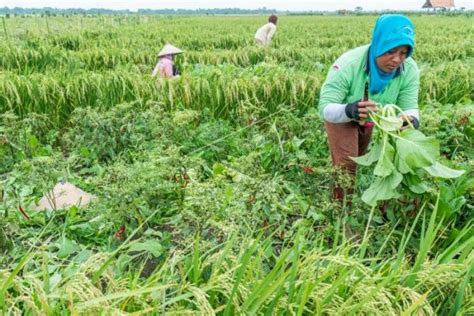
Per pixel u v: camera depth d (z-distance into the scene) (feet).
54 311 6.81
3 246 10.63
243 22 134.41
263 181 11.45
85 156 17.12
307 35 73.92
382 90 11.80
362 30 90.58
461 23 119.14
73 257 11.09
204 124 19.06
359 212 11.90
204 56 41.29
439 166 10.61
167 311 7.51
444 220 11.31
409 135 10.49
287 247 10.21
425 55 43.75
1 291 6.71
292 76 23.50
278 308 7.51
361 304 7.09
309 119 18.76
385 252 11.02
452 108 20.02
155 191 11.43
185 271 8.44
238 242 9.69
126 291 7.25
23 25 100.37
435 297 8.16
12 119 18.02
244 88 22.35
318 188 13.10
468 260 8.32
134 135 17.04
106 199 11.85
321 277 7.57
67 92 21.80
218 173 13.94
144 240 11.46
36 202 13.56
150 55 41.37
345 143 12.53
